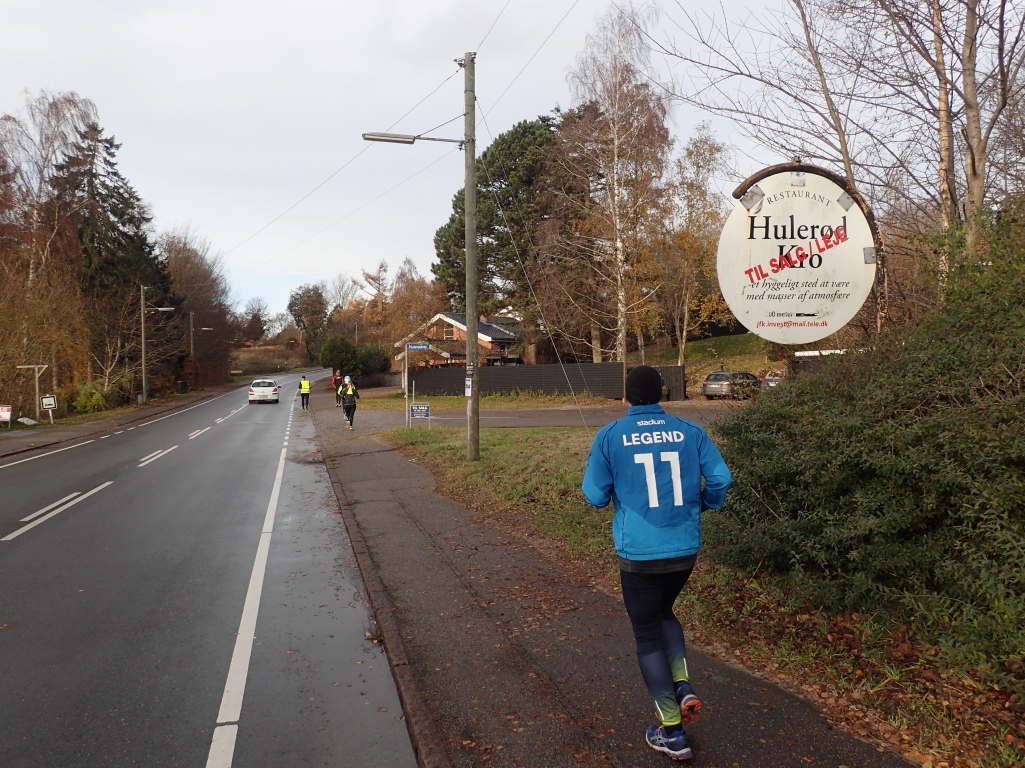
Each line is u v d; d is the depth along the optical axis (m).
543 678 4.14
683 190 29.41
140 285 50.06
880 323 5.82
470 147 12.97
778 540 5.01
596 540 7.03
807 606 4.74
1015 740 3.09
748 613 4.82
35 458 18.38
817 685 3.83
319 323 121.31
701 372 39.88
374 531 8.55
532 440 15.39
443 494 10.66
